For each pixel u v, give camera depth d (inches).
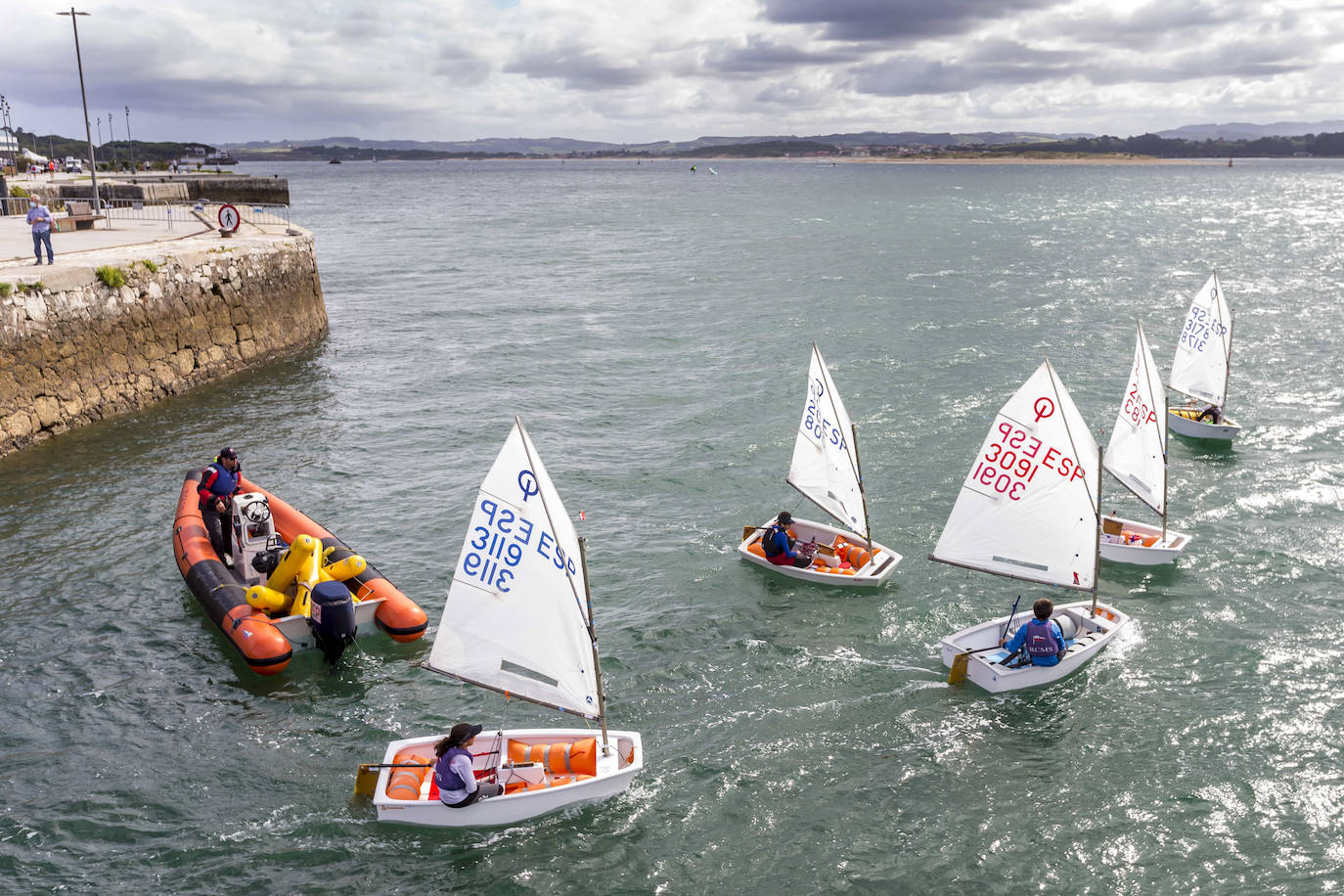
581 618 545.6
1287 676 668.1
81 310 1254.3
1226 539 886.4
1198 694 650.2
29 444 1159.0
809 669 686.5
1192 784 560.4
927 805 546.3
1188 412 1194.0
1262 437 1159.6
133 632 730.2
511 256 3152.1
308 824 527.5
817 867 500.4
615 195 7755.9
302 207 5999.0
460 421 1290.6
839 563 828.0
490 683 585.3
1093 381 1419.8
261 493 775.1
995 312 2005.4
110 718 621.9
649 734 613.6
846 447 825.5
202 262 1513.3
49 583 804.6
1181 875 491.2
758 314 2025.1
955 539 767.1
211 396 1411.2
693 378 1505.9
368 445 1188.5
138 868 493.4
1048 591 796.6
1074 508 704.4
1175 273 2576.3
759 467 1098.1
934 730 615.5
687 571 840.3
